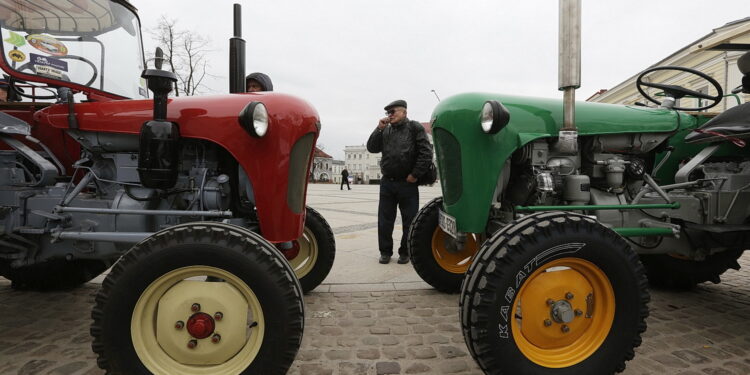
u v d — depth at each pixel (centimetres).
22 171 212
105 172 211
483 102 208
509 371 147
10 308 264
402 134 358
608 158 234
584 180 214
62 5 229
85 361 190
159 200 201
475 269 153
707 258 292
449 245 300
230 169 203
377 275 347
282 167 187
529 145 217
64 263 292
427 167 354
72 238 185
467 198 212
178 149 196
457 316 249
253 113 164
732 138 214
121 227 197
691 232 242
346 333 221
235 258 144
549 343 158
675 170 262
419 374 175
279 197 188
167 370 146
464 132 209
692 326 233
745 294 298
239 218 208
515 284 147
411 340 212
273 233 191
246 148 186
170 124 175
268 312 145
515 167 234
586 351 157
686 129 246
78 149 227
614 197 235
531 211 217
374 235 551
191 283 149
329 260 293
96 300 142
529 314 155
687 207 220
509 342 147
